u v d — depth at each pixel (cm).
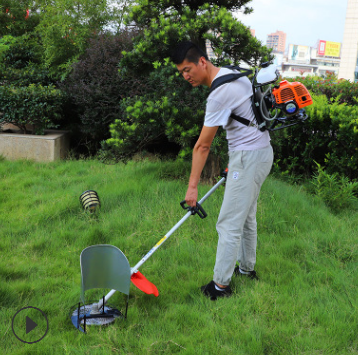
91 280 246
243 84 249
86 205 416
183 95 452
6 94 624
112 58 635
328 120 515
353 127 482
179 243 355
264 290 286
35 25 884
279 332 242
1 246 344
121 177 525
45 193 475
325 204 460
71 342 232
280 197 445
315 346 232
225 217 268
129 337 238
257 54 451
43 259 327
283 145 567
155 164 565
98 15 805
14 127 725
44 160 625
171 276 304
